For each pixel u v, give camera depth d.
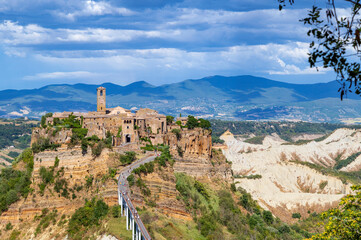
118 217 143.38
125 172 161.25
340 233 77.81
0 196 155.50
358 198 81.88
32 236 145.62
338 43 43.81
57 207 152.62
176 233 143.88
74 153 162.75
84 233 141.50
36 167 160.50
